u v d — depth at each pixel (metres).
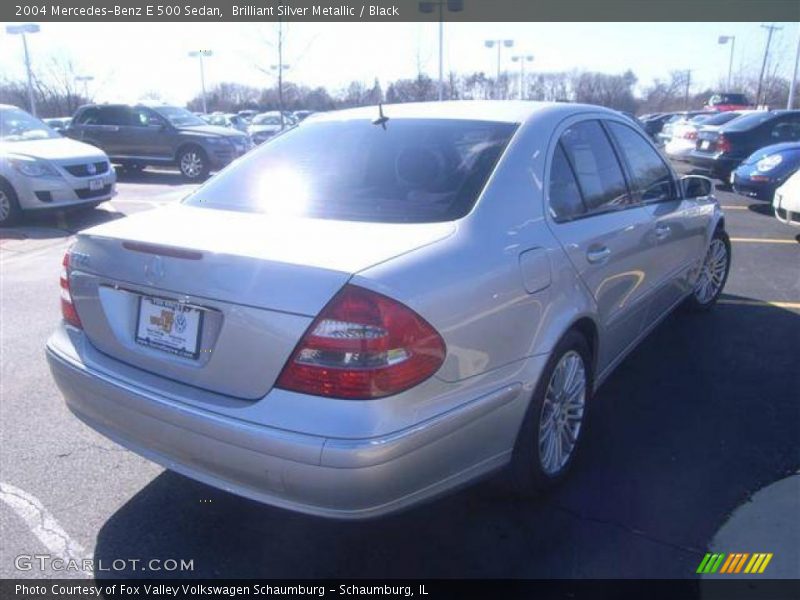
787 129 13.15
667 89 57.78
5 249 8.14
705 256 5.09
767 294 6.05
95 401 2.61
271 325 2.16
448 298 2.27
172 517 2.87
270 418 2.14
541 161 2.99
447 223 2.55
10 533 2.76
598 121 3.64
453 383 2.29
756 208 10.99
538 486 2.90
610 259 3.25
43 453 3.36
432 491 2.32
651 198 4.01
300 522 2.84
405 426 2.13
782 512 2.87
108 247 2.61
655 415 3.73
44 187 9.47
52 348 2.82
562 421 3.04
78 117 16.75
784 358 4.54
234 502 2.98
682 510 2.89
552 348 2.75
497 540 2.71
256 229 2.55
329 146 3.22
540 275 2.69
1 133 10.20
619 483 3.09
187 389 2.36
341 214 2.71
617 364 3.74
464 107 3.37
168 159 16.09
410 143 3.06
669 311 4.56
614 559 2.60
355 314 2.09
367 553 2.65
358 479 2.07
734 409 3.80
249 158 3.39
